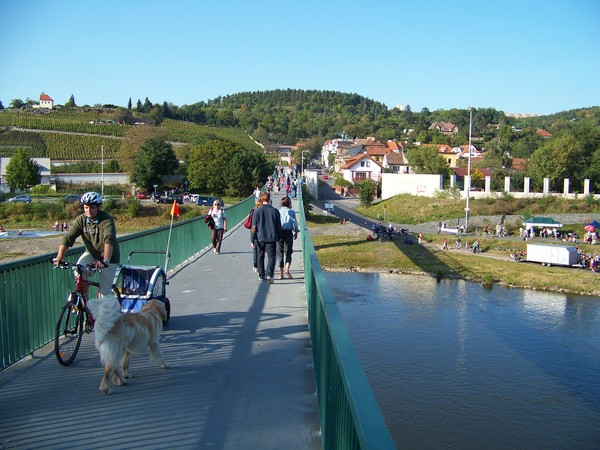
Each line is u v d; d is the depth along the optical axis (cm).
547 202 6412
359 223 6381
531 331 2738
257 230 1109
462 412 1800
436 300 3359
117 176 8431
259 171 8138
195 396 518
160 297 746
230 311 861
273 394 524
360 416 223
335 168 13600
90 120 15262
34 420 462
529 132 15625
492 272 4191
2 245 3253
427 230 6022
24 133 11731
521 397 1917
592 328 2798
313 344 600
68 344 604
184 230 1445
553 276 4022
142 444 423
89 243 627
